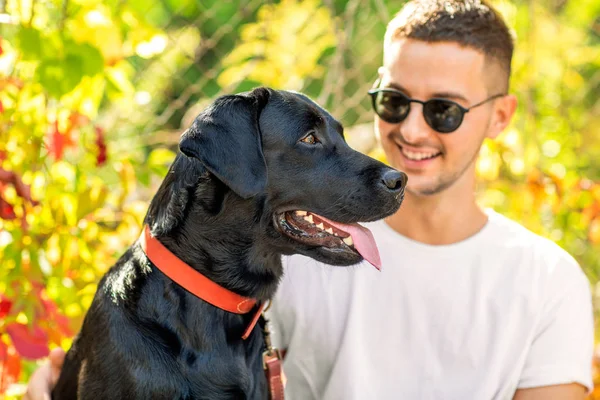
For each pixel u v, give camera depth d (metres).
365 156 1.22
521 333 1.28
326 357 1.32
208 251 1.17
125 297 1.15
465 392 1.27
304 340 1.33
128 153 1.66
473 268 1.31
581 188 1.81
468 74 1.31
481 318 1.29
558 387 1.27
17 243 1.39
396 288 1.31
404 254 1.32
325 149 1.21
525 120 1.95
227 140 1.13
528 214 1.85
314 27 1.92
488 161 1.84
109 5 1.50
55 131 1.43
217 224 1.17
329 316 1.32
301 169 1.19
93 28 1.46
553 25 2.03
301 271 1.34
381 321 1.31
